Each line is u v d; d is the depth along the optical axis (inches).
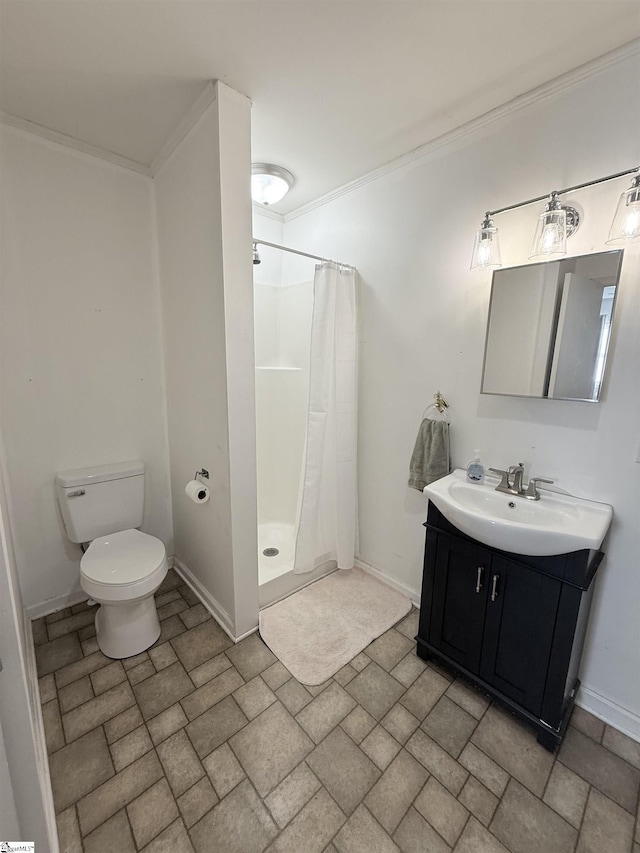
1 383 66.5
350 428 84.3
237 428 63.3
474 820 43.8
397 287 76.3
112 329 77.9
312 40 46.1
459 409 69.3
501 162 59.3
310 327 93.9
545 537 47.0
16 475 70.1
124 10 41.3
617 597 54.3
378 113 60.0
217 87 52.9
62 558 77.3
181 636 70.9
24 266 66.5
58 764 48.6
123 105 58.5
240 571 68.2
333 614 77.1
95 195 72.4
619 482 52.7
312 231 93.1
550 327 55.6
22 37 44.9
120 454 82.7
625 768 50.0
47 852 35.9
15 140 63.0
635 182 44.2
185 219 66.9
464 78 52.6
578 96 50.9
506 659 55.2
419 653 66.7
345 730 53.8
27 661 57.9
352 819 43.6
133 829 42.4
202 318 65.5
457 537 58.8
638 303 48.6
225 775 47.8
